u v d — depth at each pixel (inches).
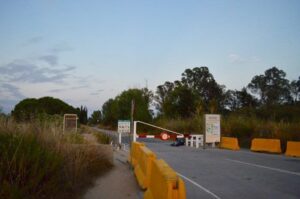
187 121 1766.7
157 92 3467.0
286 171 565.3
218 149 1083.9
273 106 2022.6
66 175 383.9
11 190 288.7
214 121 1166.3
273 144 948.6
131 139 931.3
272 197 373.1
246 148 1114.7
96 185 440.8
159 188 252.2
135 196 382.6
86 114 2593.5
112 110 2866.6
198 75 3560.5
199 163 679.1
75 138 527.8
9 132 363.3
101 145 593.3
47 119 515.8
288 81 3282.5
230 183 455.5
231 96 3457.2
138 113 2439.7
